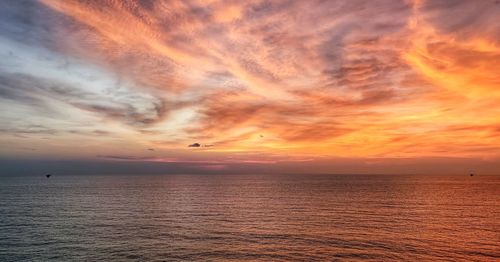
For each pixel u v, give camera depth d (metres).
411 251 43.50
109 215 75.94
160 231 57.25
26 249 45.22
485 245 46.34
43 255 42.47
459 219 68.31
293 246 46.53
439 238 50.50
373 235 52.91
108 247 46.47
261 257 41.56
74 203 101.31
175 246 47.03
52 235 53.72
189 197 123.31
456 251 43.47
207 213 79.00
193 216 74.31
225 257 41.81
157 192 149.62
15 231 56.75
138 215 76.12
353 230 56.91
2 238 51.50
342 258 40.75
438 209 84.12
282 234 54.22
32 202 104.06
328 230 57.03
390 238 50.78
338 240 49.62
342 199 112.31
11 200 110.38
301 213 77.94
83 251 44.44
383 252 43.22
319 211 81.38
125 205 96.44
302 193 140.38
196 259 41.03
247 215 75.31
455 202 101.31
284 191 153.75
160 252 44.03
